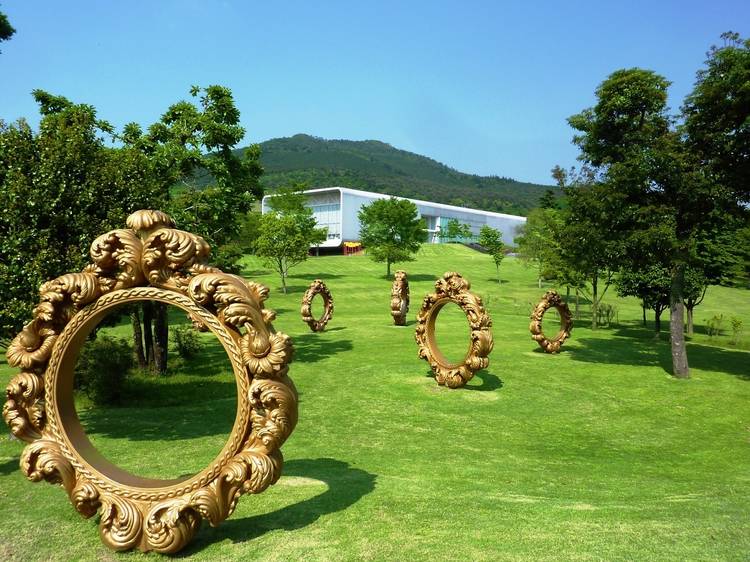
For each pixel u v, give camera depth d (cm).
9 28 1866
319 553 525
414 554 519
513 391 1523
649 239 1645
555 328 2959
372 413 1291
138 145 1628
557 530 578
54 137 1006
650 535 566
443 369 1534
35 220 926
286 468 857
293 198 5278
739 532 576
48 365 602
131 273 587
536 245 4850
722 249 2762
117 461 881
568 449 1109
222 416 1217
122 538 543
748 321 3719
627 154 1759
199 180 1784
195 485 543
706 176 1655
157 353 1666
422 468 902
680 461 1053
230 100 1745
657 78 1830
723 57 1631
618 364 1930
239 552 534
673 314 1766
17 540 569
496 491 761
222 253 1811
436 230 9931
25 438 599
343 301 4028
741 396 1549
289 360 554
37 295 904
